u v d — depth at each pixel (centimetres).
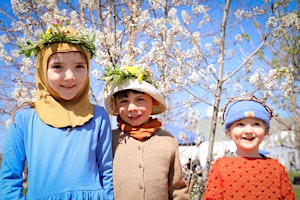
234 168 229
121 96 246
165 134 250
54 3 354
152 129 244
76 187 201
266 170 226
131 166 228
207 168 374
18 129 211
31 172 203
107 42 371
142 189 222
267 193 219
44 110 215
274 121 296
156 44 383
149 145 238
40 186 200
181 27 384
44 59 217
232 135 240
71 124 214
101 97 397
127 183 223
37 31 354
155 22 381
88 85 232
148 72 255
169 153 237
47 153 205
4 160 206
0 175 204
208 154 377
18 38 374
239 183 223
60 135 210
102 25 373
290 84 417
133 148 235
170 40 385
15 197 198
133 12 383
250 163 229
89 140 215
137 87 239
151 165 229
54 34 216
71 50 217
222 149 548
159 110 272
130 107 242
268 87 399
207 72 396
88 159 211
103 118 230
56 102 219
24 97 389
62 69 216
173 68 394
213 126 379
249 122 233
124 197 221
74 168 205
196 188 380
